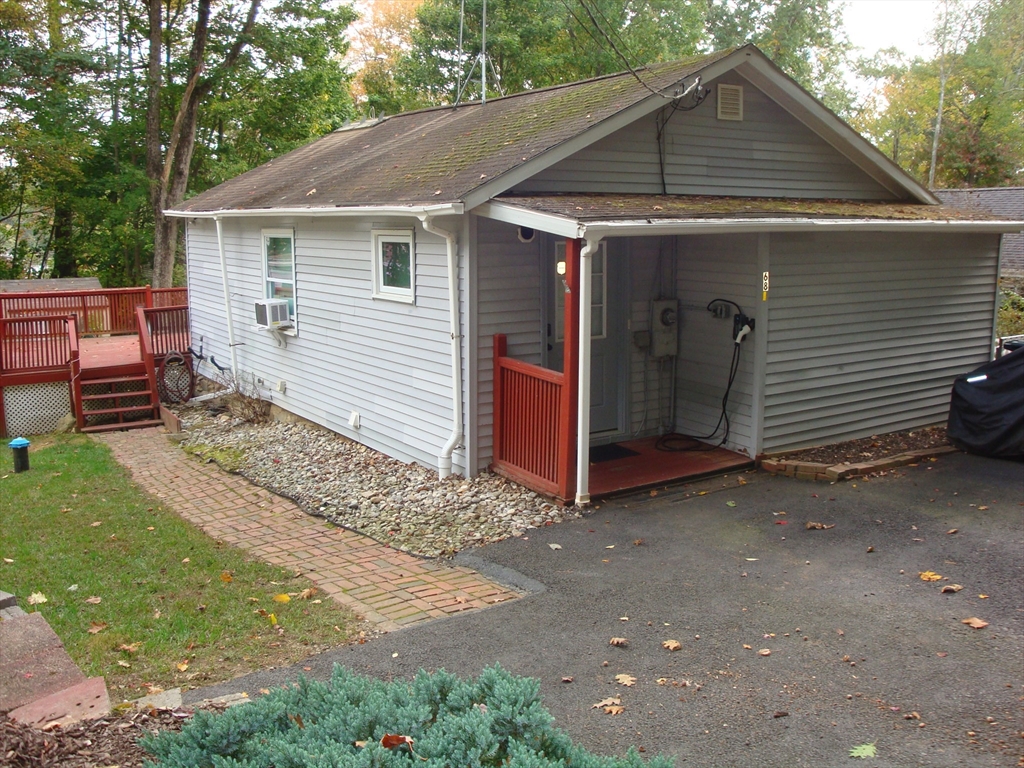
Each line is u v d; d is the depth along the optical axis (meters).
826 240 9.12
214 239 14.62
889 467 8.85
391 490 8.90
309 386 11.94
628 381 9.64
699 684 4.62
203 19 25.19
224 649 5.25
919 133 39.28
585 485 7.79
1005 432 9.08
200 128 29.59
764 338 8.79
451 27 27.86
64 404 14.08
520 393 8.28
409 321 9.36
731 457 9.05
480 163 8.57
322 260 11.11
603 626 5.42
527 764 2.53
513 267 8.58
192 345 16.23
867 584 5.98
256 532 7.96
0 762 3.17
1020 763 3.83
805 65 36.97
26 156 25.69
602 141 8.61
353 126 16.33
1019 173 38.56
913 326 10.13
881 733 4.10
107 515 8.55
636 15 29.94
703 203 8.52
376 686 3.26
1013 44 37.22
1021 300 21.39
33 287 21.38
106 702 3.97
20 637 4.42
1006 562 6.32
